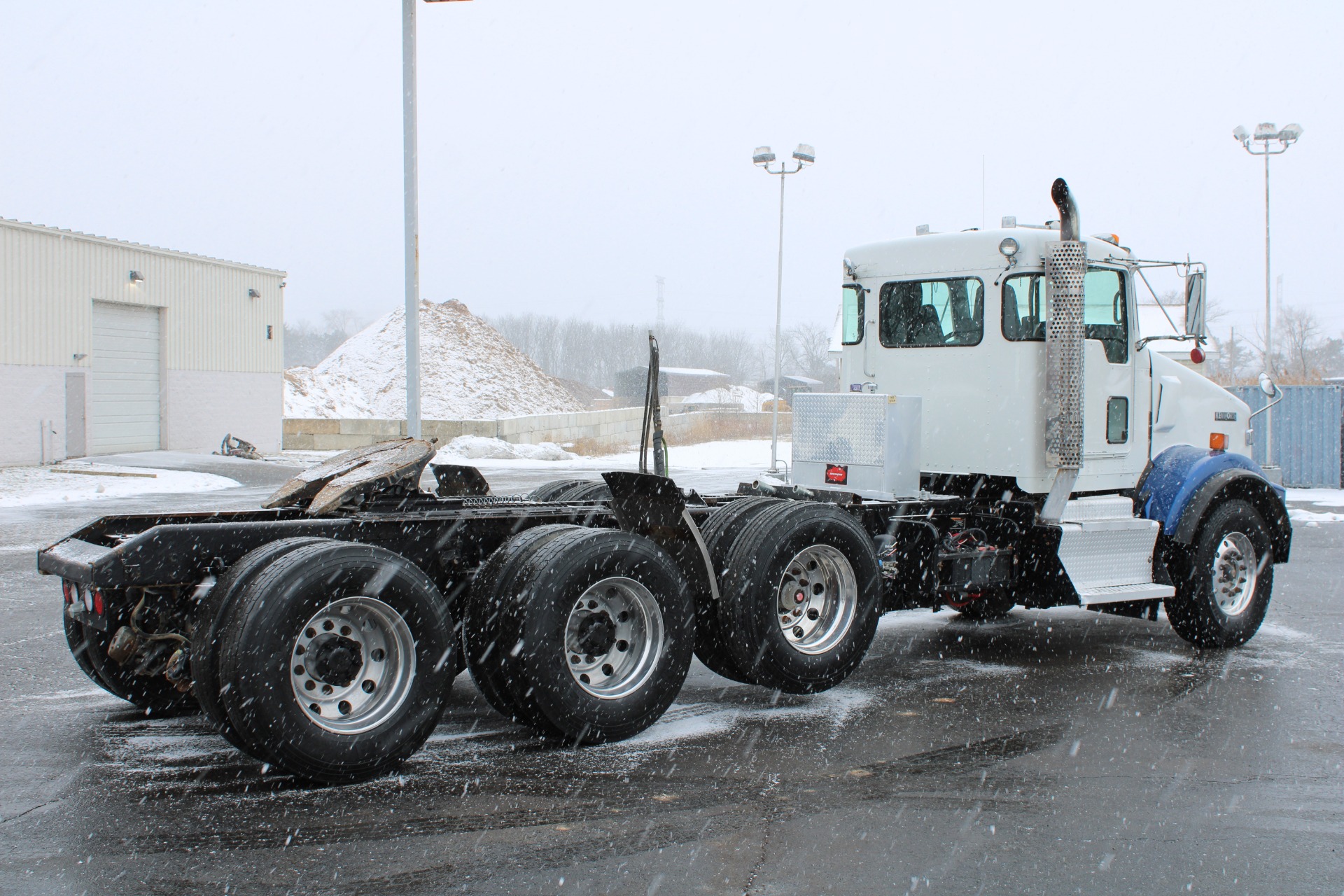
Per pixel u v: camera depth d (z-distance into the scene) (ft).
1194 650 25.38
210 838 13.16
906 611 31.09
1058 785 15.40
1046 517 23.18
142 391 83.87
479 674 17.07
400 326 162.71
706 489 61.87
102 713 18.94
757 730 18.25
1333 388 69.36
